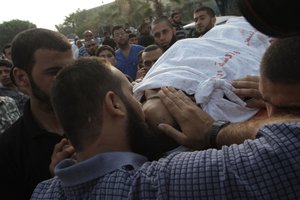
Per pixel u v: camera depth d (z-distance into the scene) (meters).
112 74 1.13
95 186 1.03
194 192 0.94
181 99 1.35
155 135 1.28
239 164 0.93
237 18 1.94
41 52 1.53
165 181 0.97
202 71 1.54
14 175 1.59
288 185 0.90
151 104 1.39
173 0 22.86
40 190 1.18
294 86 0.93
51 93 1.12
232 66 1.55
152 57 4.16
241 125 1.20
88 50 7.84
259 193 0.90
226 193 0.92
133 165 1.06
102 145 1.08
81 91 1.07
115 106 1.09
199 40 1.72
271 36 0.91
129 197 0.98
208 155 0.98
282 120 0.96
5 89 4.46
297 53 0.91
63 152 1.37
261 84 1.00
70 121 1.08
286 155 0.90
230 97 1.43
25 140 1.60
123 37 6.03
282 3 0.82
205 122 1.29
